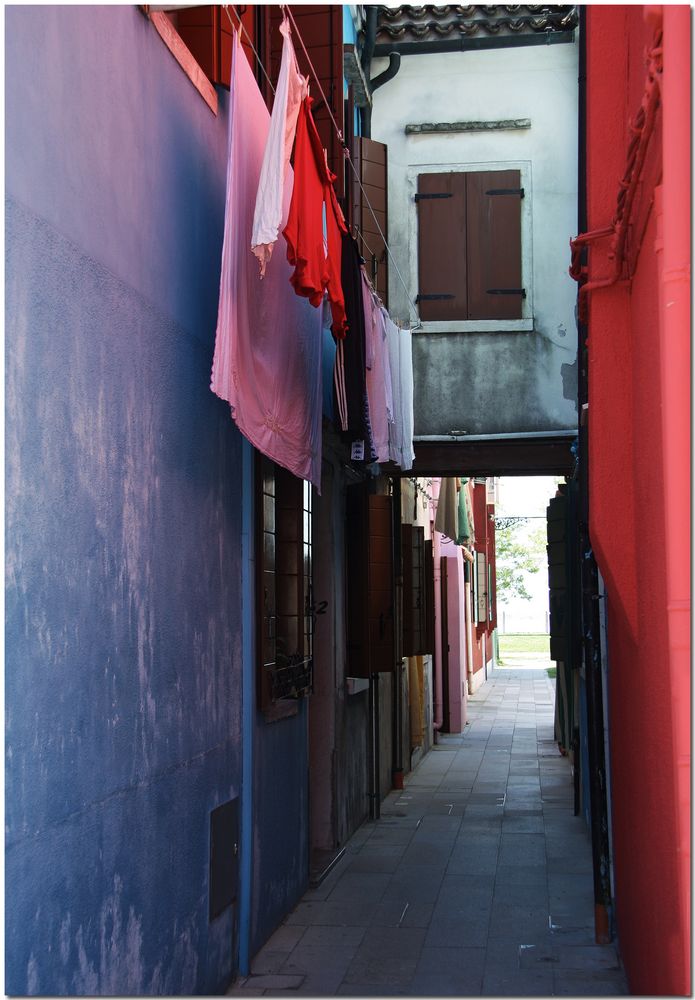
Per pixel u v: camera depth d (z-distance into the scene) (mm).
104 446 4164
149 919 4594
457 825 10766
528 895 7965
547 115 11648
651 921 4609
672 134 3115
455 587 19625
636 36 4453
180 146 5305
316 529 9734
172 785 4961
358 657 10148
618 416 5266
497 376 11508
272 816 6977
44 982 3510
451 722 19062
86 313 4008
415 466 11750
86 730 3920
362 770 10953
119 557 4312
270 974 6195
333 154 8805
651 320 4180
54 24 3787
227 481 6020
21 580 3391
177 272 5191
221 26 5996
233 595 6121
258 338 5793
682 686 3137
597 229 5328
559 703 15656
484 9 11578
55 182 3750
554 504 10656
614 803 6883
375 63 11914
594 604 7043
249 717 6383
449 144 11734
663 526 3902
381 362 8289
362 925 7199
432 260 11656
